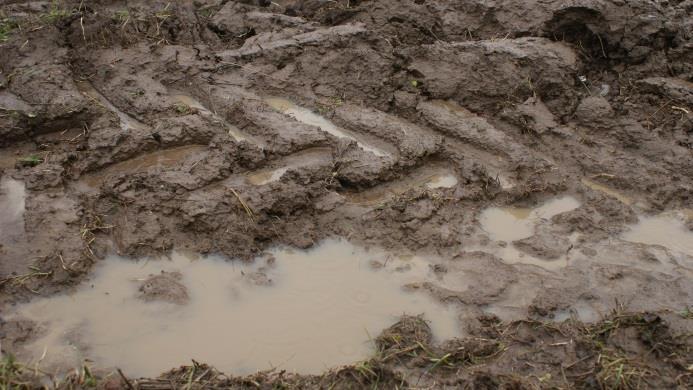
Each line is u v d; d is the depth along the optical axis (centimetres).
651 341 300
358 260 324
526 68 369
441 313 312
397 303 315
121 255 325
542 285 317
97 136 352
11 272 317
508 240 329
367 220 331
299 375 300
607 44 372
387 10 396
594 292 315
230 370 303
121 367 303
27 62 378
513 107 365
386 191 342
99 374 301
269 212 331
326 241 329
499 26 390
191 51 387
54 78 371
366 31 384
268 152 349
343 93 374
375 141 356
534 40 377
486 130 356
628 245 327
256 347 307
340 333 309
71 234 325
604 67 375
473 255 324
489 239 329
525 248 327
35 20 391
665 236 330
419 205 334
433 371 298
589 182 346
